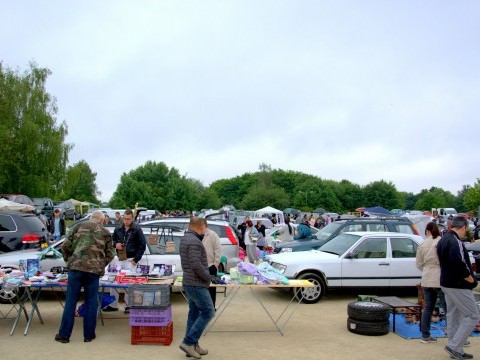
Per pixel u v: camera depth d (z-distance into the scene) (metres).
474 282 6.46
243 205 90.38
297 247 12.67
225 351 6.76
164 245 10.43
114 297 8.97
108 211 33.25
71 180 39.41
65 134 39.16
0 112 34.50
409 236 10.99
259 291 11.80
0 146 33.09
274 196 88.81
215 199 94.12
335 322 8.63
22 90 36.66
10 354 6.43
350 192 100.75
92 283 7.09
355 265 10.49
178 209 76.81
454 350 6.52
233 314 9.21
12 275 7.83
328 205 95.06
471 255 12.09
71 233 7.13
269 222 27.45
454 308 6.77
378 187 98.94
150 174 80.62
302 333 7.84
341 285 10.42
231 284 7.68
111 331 7.68
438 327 8.28
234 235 12.24
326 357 6.56
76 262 6.93
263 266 8.21
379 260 10.59
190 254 6.29
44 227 13.77
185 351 6.36
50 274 8.01
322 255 10.72
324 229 14.42
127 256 8.62
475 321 6.47
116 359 6.28
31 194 36.50
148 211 37.47
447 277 6.50
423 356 6.68
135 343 6.96
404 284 10.63
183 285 6.40
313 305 10.13
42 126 37.56
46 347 6.77
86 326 7.06
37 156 36.50
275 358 6.48
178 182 78.19
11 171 35.91
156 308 6.92
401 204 99.25
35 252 10.69
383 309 7.78
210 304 6.38
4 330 7.66
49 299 10.24
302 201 94.88
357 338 7.58
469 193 71.62
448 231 6.62
